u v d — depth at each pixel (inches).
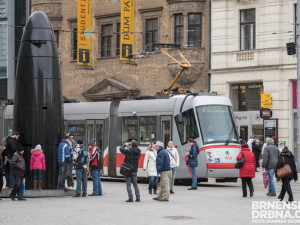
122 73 2160.4
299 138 1487.5
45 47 1090.1
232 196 1064.8
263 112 1796.3
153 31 2087.8
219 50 1940.2
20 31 2454.5
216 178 1347.2
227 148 1300.4
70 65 2288.4
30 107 1078.4
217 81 1941.4
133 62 2106.3
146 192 1155.9
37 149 1051.9
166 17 2039.9
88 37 2118.6
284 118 1814.7
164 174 979.3
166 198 979.3
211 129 1307.8
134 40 2126.0
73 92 2283.5
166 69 2036.2
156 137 1375.5
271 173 1067.9
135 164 965.8
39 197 1056.2
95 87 2204.7
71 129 1555.1
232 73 1910.7
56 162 1087.6
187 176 1318.9
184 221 724.0
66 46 2295.8
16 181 988.6
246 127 1886.1
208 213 808.9
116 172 1443.2
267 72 1843.0
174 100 1359.5
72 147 1236.5
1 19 2465.6
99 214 794.2
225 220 738.2
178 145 1332.4
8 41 2447.1
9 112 1712.6
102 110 1487.5
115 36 2183.8
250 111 1873.8
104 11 2209.6
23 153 1072.2
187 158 1312.7
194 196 1066.7
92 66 2233.0
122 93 2129.7
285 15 1828.2
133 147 967.6
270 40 1845.5
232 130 1325.0
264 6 1861.5
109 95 2170.3
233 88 1924.2
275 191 1088.2
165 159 976.3
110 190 1201.4
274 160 1064.8
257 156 1704.0
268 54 1847.9
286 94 1815.9
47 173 1079.0
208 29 1977.1
